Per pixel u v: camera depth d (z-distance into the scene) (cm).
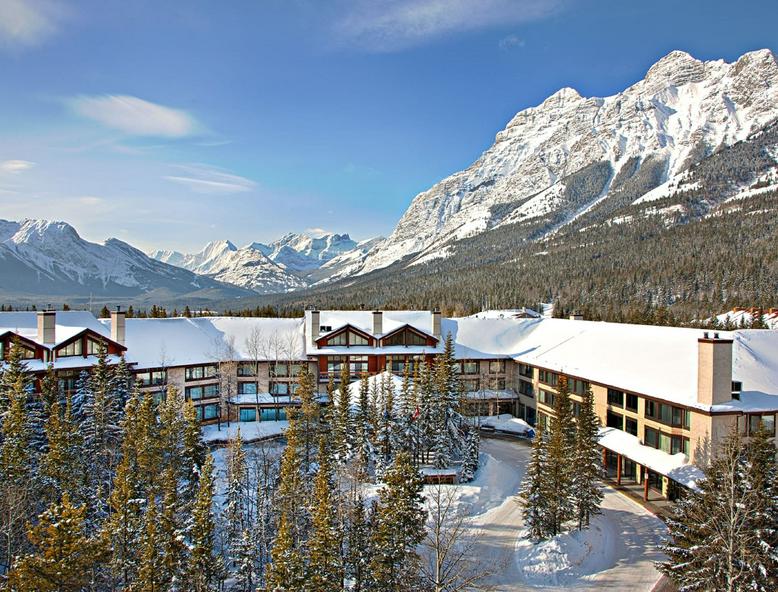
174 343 7381
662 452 4894
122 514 3462
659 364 5394
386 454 5509
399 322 8306
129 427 4884
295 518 4066
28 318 6794
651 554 4062
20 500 3719
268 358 7500
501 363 7919
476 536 4388
